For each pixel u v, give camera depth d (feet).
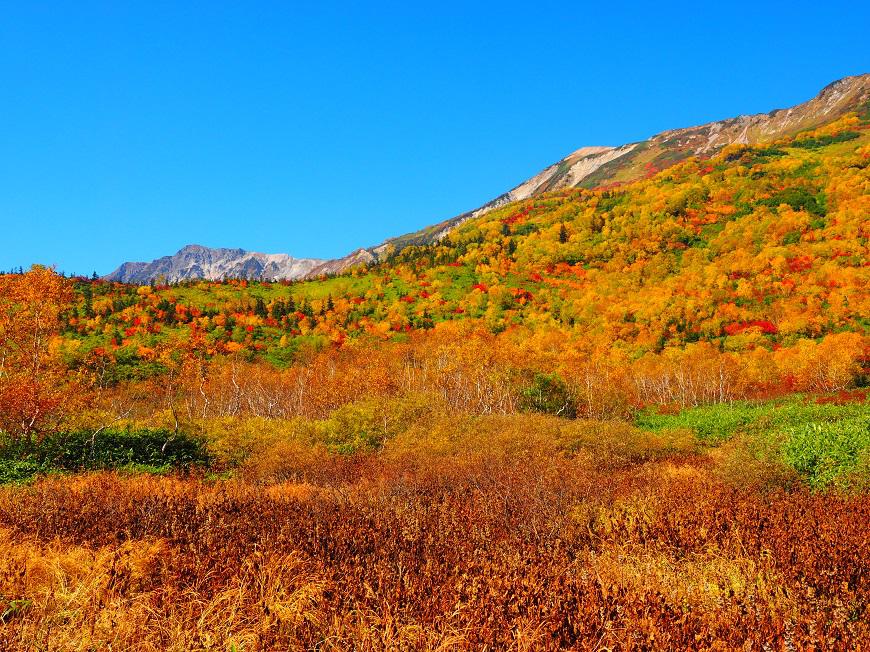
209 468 58.70
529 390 130.41
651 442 62.13
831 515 24.06
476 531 22.17
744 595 15.71
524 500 28.43
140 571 16.99
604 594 14.57
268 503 27.53
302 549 19.26
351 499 30.60
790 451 38.47
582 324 320.09
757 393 184.44
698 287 332.39
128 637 13.16
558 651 12.12
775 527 21.43
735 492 30.60
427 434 66.08
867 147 483.92
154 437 60.59
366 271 471.21
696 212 456.04
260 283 438.81
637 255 415.85
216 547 19.27
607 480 36.09
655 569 18.17
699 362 207.21
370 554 19.17
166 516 24.06
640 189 555.69
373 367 207.92
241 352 256.73
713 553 19.21
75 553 18.38
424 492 33.83
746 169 504.43
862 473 32.22
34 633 12.80
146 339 243.81
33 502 26.43
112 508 25.30
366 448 66.90
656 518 23.77
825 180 442.91
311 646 13.03
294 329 322.75
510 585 15.01
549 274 426.92
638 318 304.30
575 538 23.08
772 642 12.62
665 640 12.21
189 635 13.07
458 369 176.45
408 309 369.50
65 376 61.72
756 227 388.16
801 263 337.11
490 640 12.45
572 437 61.11
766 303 294.87
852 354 182.39
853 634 12.96
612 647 12.17
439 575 16.65
